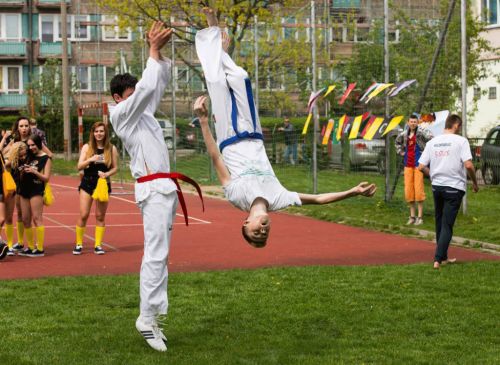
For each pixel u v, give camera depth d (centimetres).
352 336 844
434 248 1464
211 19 771
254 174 745
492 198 2269
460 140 1239
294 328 877
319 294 1040
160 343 800
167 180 816
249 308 966
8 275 1219
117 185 3161
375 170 2486
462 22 1820
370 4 2497
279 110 3984
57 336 846
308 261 1327
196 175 3275
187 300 1009
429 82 1973
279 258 1359
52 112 5094
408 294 1037
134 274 1197
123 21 3397
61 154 5094
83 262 1340
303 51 3556
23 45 6038
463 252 1412
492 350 789
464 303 986
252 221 730
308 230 1741
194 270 1241
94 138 1423
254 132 759
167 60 821
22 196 1417
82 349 799
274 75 3691
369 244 1521
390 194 2069
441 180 1239
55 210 2227
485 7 3522
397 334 849
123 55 5300
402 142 1798
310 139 2764
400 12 2130
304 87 3722
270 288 1080
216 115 752
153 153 814
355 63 2295
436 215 1265
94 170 1418
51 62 5150
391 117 1988
